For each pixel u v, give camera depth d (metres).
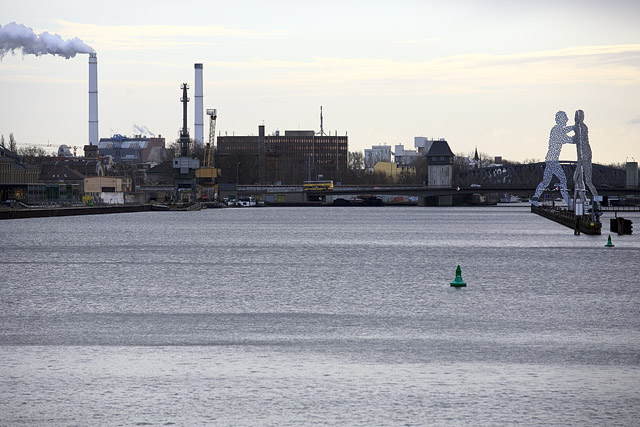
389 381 65.94
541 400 61.41
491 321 92.31
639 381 66.06
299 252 193.38
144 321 92.19
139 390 63.66
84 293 115.69
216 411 59.03
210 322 91.62
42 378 66.69
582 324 90.44
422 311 99.38
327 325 89.81
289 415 58.25
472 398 61.84
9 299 109.50
